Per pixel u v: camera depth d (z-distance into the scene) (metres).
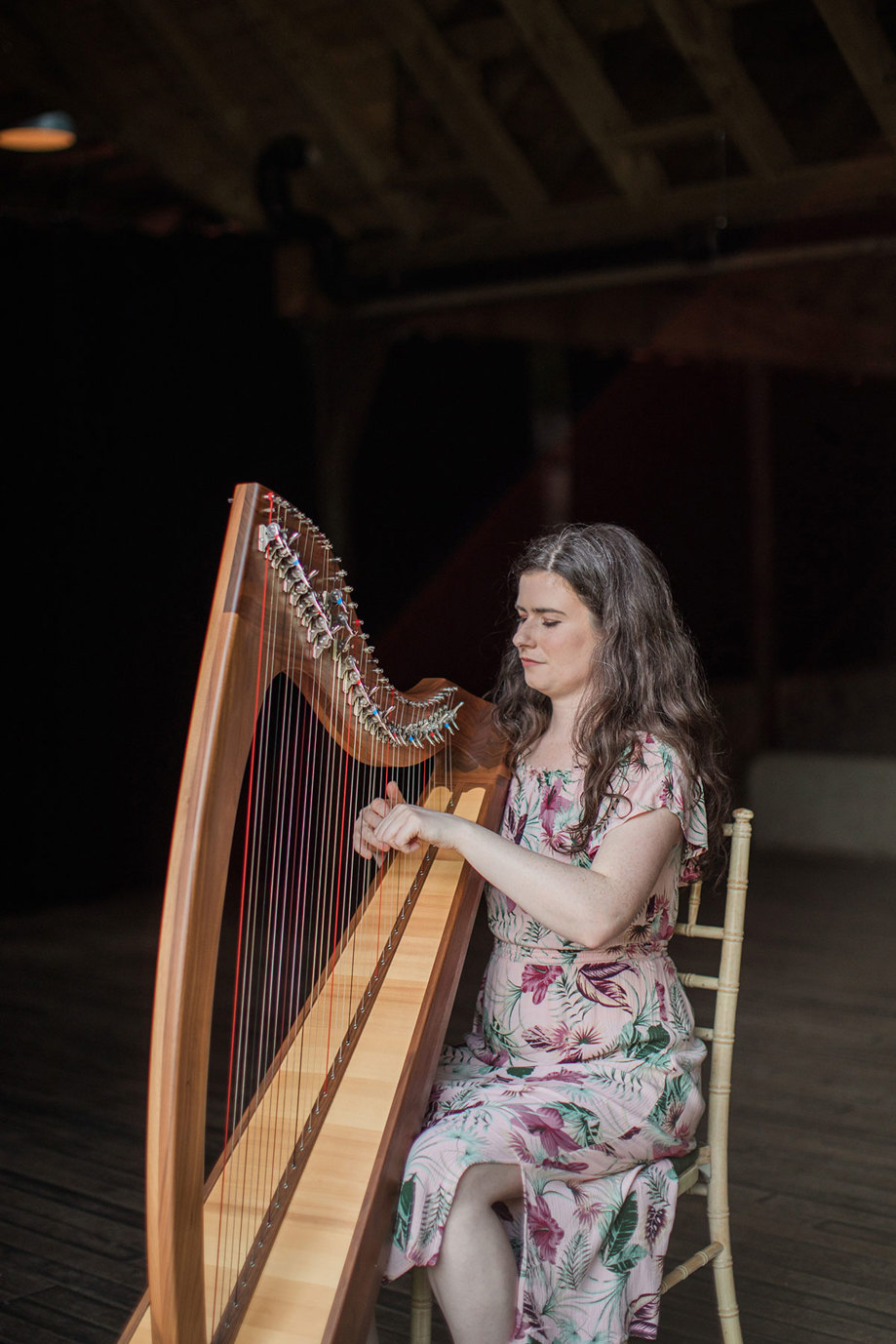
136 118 6.00
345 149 6.25
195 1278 1.14
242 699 1.17
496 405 9.02
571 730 1.75
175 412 6.44
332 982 1.65
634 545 1.77
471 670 8.91
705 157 5.88
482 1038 1.82
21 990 4.38
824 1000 4.22
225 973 4.25
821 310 7.46
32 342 5.91
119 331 6.20
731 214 5.86
